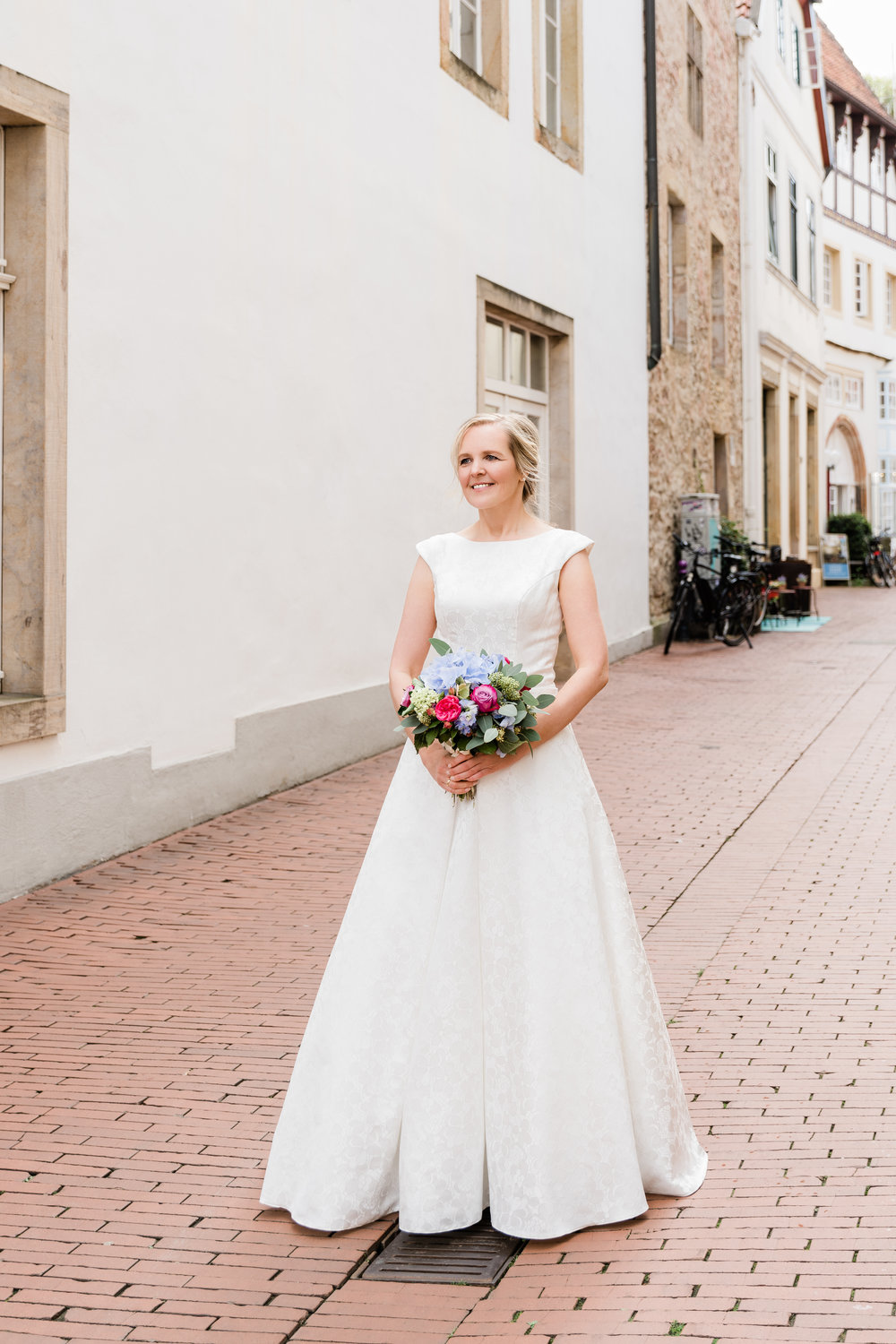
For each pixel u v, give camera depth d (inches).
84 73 243.8
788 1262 111.0
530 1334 103.3
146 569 265.0
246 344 298.2
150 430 265.1
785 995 180.1
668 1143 124.7
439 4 393.7
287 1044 166.1
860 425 1445.6
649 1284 109.3
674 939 206.7
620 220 568.4
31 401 235.3
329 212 332.8
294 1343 103.9
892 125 1469.0
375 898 123.1
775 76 914.7
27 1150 137.9
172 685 274.2
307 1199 121.4
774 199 932.0
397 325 371.2
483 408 433.4
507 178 447.2
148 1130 142.8
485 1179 121.3
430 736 117.8
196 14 276.8
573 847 121.6
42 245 234.5
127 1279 113.7
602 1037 120.3
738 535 719.1
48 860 238.7
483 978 120.5
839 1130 137.5
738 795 312.2
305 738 325.4
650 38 594.9
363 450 353.1
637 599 604.7
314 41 324.5
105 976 191.3
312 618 329.4
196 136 277.9
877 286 1469.0
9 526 237.3
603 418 550.6
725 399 779.4
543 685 123.3
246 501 299.6
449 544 128.1
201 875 244.5
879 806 296.4
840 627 731.4
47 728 236.8
